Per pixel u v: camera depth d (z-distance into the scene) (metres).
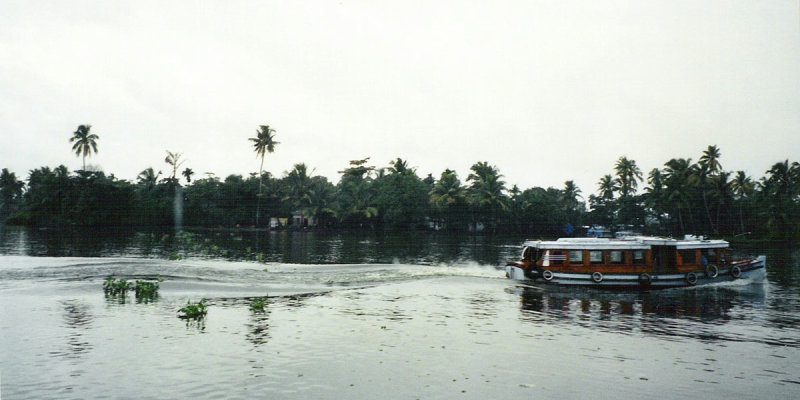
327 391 11.54
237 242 65.44
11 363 13.34
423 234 95.19
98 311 19.77
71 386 11.74
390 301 22.94
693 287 27.28
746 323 19.12
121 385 11.80
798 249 60.34
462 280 29.95
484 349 15.14
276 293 24.69
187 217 105.56
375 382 12.15
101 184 95.44
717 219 87.69
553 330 17.72
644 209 108.62
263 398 11.09
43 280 27.70
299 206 115.06
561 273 27.66
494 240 76.81
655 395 11.66
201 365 13.25
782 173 85.69
